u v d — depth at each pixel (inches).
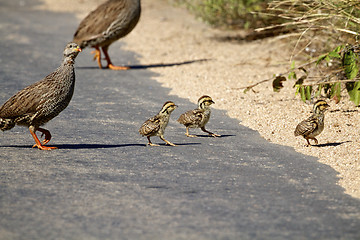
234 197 366.3
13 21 1344.7
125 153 464.8
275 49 932.0
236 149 484.7
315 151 473.7
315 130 474.3
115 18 845.8
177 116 607.8
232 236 306.0
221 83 748.0
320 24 721.0
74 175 402.6
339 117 573.6
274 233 311.9
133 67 884.6
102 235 303.9
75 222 320.5
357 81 584.1
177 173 413.7
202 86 734.5
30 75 807.7
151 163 437.7
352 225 326.6
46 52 994.1
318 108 473.4
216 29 1149.7
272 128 551.2
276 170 426.9
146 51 1001.5
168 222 323.0
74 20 1392.7
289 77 635.5
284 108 617.0
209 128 558.9
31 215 329.1
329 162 446.6
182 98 685.9
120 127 559.5
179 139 521.0
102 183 386.9
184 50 991.0
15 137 513.0
